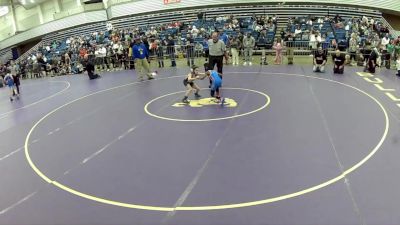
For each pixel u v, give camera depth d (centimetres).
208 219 556
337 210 561
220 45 1409
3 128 1138
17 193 682
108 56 2228
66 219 583
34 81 2339
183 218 563
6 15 4853
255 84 1435
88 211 600
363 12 2933
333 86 1348
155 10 3488
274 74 1631
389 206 565
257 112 1064
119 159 798
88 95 1488
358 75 1550
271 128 926
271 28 2520
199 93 1335
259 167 716
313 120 971
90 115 1172
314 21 2684
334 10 2980
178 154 801
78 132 1010
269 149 798
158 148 842
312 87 1342
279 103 1145
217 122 995
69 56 2638
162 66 2070
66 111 1259
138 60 1664
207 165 738
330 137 848
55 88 1817
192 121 1018
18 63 3142
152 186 666
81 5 3825
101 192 659
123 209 598
